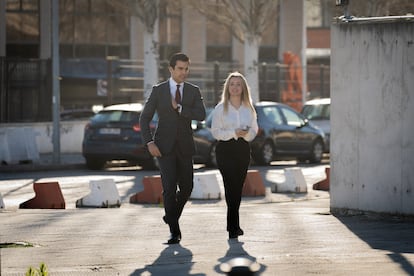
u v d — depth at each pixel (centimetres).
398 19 2588
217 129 2173
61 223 2541
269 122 5372
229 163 2180
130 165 5481
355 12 5981
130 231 2364
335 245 2075
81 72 8225
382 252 1934
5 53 8044
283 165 5459
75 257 1911
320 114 6156
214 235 2275
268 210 2962
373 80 2641
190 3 7206
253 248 2028
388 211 2633
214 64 7125
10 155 5203
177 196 2155
